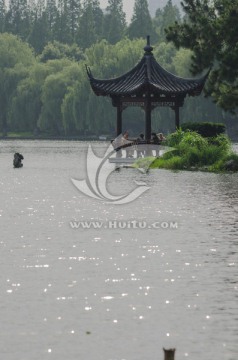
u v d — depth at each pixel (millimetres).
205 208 63000
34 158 158625
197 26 131250
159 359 25734
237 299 32250
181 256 41250
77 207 65875
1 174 110875
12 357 25906
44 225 53812
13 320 29625
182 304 31609
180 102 134000
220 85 128625
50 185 90938
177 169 113438
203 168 110562
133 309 30984
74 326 28922
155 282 35281
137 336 27828
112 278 36125
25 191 82562
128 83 135000
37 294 33250
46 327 28812
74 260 40312
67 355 26078
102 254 42031
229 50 127438
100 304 31719
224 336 27734
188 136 118500
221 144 116312
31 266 38781
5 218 57844
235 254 41594
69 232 50250
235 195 73625
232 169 108188
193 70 131125
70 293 33406
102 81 135625
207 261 39812
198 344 26984
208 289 33906
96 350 26516
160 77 134500
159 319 29703
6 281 35562
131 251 42875
